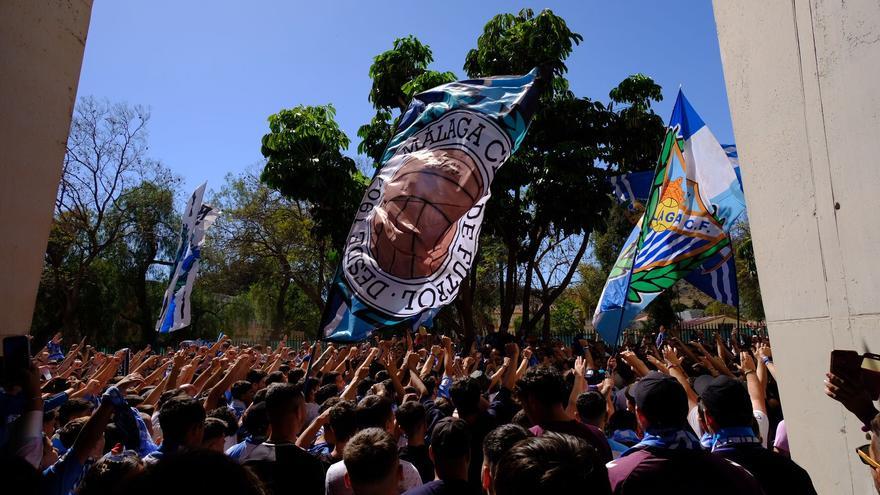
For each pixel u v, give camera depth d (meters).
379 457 2.67
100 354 8.89
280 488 3.21
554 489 1.60
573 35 17.45
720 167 6.41
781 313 3.81
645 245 6.16
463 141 5.81
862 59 2.87
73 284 29.03
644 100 18.58
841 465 3.22
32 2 3.43
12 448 2.52
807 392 3.53
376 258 5.56
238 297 38.47
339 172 17.56
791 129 3.55
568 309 40.38
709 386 2.76
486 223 18.39
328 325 5.43
